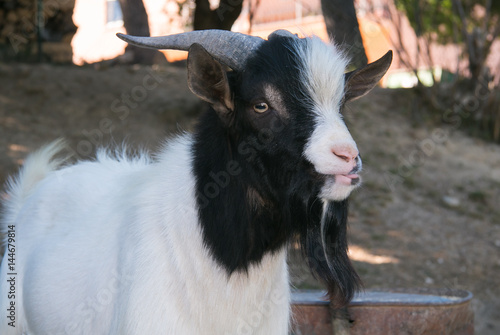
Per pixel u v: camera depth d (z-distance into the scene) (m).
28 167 3.72
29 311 3.24
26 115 9.32
